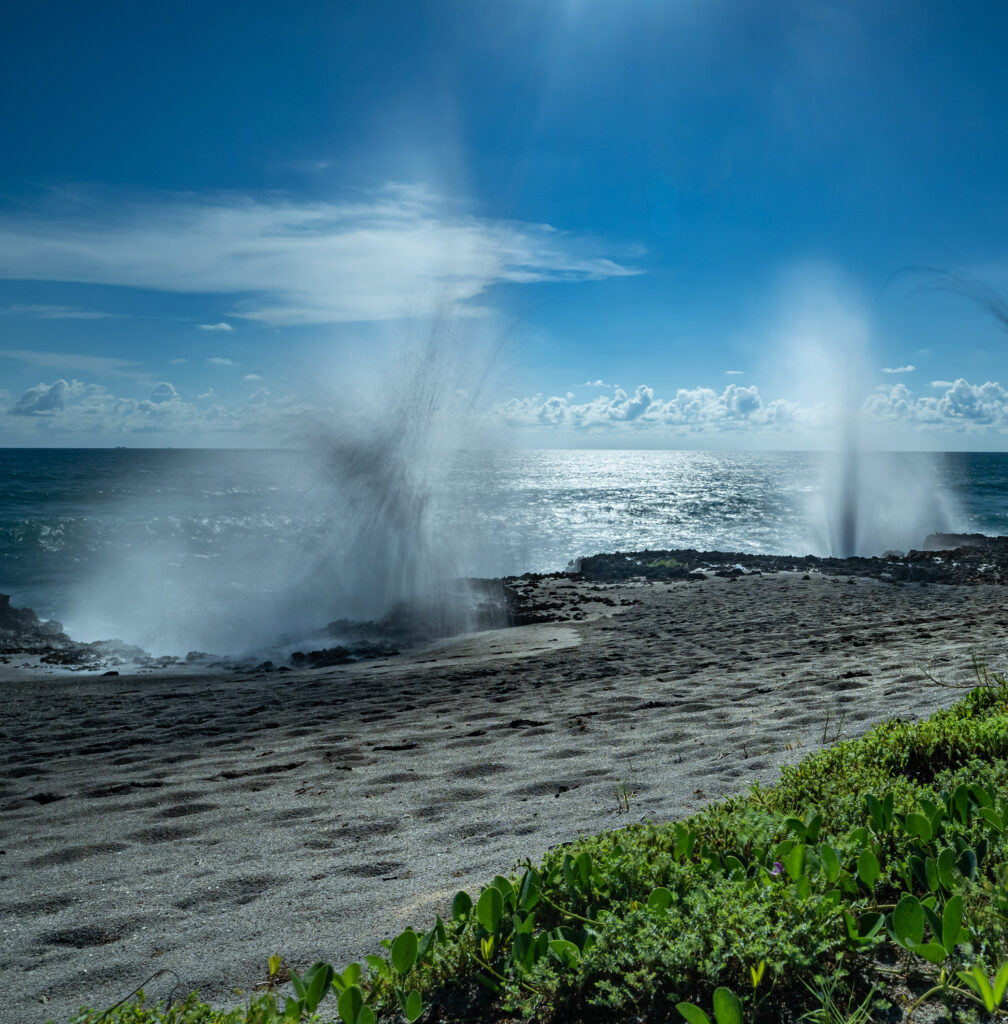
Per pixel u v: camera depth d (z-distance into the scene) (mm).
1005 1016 1680
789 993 1843
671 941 1922
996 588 14898
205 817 4113
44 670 11211
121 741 6398
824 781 3154
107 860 3520
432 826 3727
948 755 3416
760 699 6223
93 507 39250
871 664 7379
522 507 43219
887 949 1990
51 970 2451
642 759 4688
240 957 2457
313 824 3875
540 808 3879
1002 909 1941
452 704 7129
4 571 22016
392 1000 1941
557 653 9938
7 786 5160
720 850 2529
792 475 99438
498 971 1972
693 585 16547
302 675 9992
